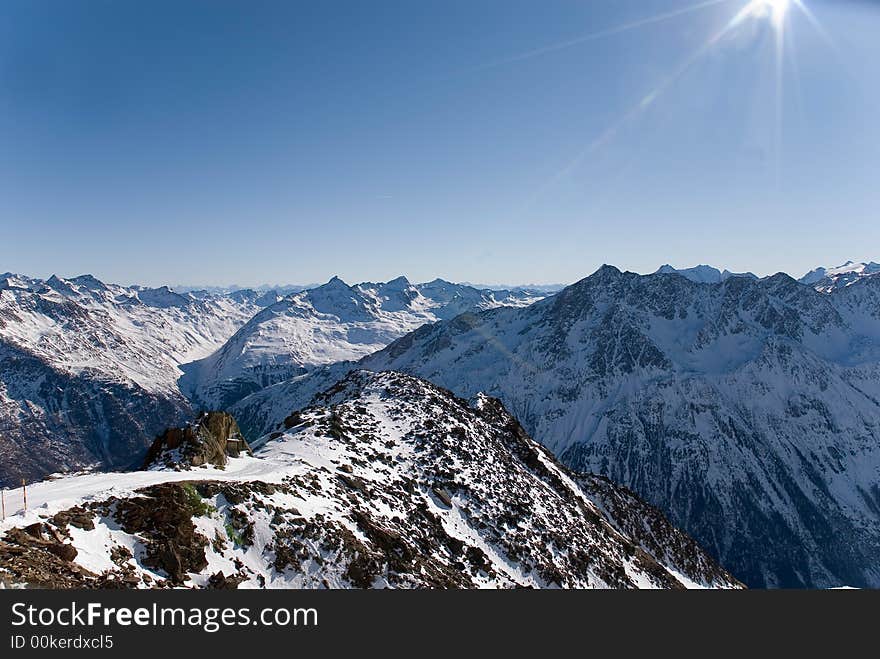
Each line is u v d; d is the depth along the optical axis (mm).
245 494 35000
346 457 55938
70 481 34125
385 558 36812
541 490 75500
